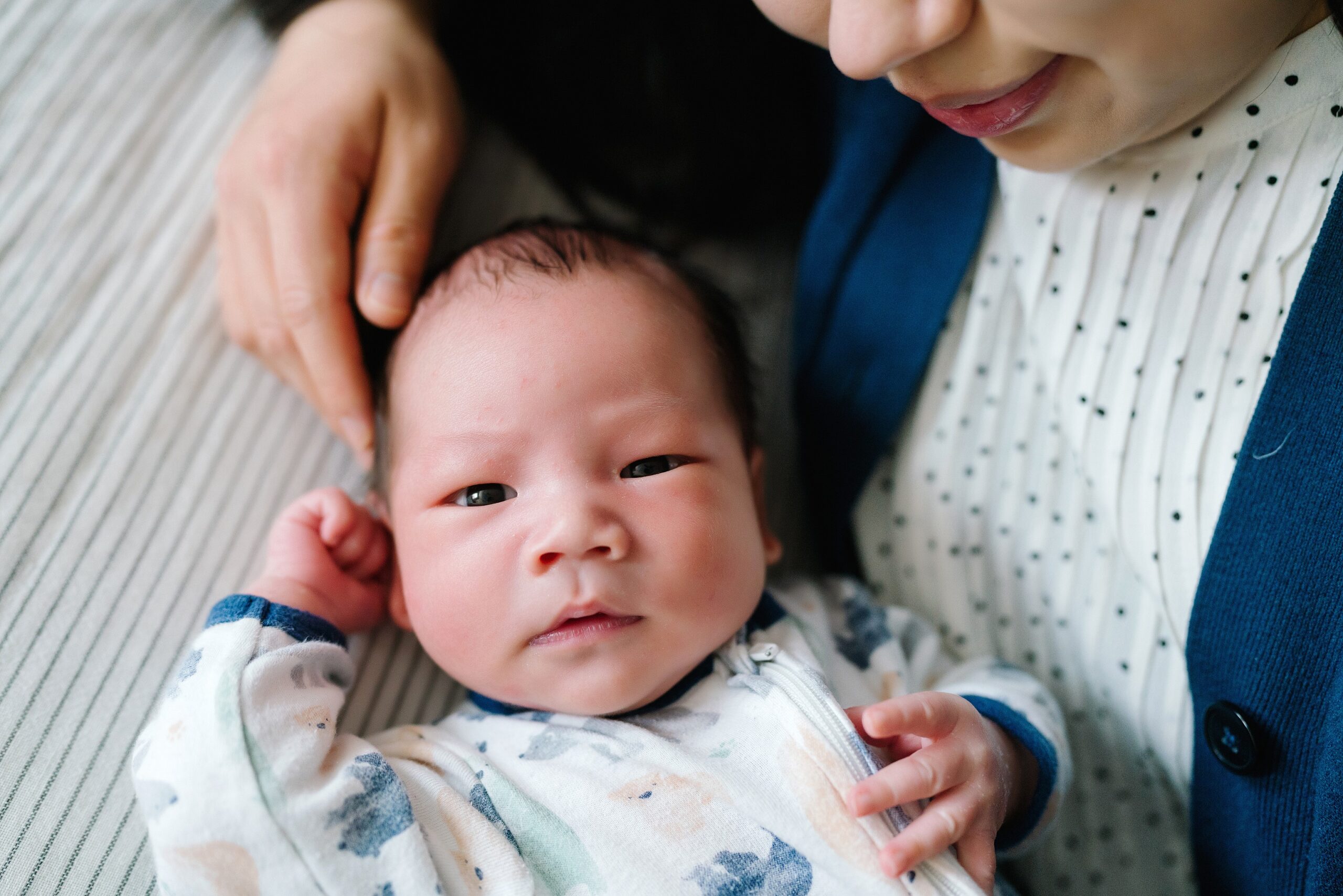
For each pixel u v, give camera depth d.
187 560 0.76
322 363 0.76
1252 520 0.61
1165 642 0.72
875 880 0.59
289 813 0.55
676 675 0.67
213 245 0.92
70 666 0.68
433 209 0.84
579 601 0.63
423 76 0.89
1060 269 0.73
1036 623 0.80
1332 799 0.55
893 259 0.84
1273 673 0.60
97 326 0.84
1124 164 0.68
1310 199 0.61
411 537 0.69
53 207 0.89
